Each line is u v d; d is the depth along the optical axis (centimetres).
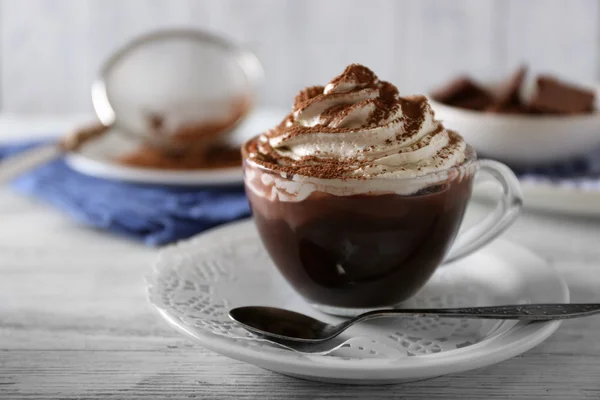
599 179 72
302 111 56
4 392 50
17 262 62
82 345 54
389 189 52
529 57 154
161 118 83
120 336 55
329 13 152
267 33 154
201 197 72
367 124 54
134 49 90
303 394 50
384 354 51
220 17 152
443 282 58
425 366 48
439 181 53
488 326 54
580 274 60
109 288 59
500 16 151
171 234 66
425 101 56
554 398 50
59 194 72
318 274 55
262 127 94
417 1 151
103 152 81
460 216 55
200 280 57
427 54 155
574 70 154
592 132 73
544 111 76
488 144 73
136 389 51
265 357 49
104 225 67
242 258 60
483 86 85
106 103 86
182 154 81
